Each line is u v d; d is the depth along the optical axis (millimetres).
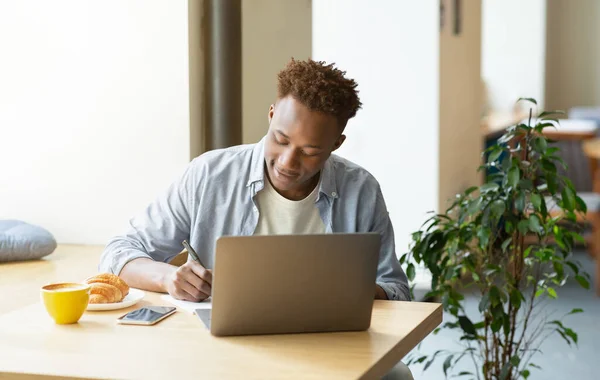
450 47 5211
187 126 2795
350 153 5105
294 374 1410
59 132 2893
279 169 1913
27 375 1406
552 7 9188
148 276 1985
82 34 2840
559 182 2887
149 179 2842
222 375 1398
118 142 2852
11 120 2922
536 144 2734
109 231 2895
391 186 5074
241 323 1618
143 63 2803
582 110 7738
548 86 9094
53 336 1612
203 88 2889
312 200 2137
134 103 2826
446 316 4590
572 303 4910
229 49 2859
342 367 1451
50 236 2686
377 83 5039
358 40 5043
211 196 2148
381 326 1718
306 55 3668
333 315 1655
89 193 2895
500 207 2725
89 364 1447
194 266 1892
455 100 5375
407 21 4953
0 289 2260
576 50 9219
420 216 5039
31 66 2887
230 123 2889
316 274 1619
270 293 1609
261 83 3219
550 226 2836
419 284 4816
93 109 2861
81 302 1700
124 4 2797
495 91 8406
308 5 3682
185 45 2766
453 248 2766
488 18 8375
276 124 1881
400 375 2020
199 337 1618
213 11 2842
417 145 5012
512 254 2920
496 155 2793
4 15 2883
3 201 2957
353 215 2156
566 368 3746
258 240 1581
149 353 1514
